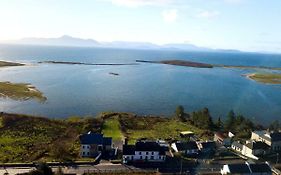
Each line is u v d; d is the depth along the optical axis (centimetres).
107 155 9919
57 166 8788
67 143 10844
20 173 7806
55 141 10962
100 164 9150
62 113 15750
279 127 13838
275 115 17262
